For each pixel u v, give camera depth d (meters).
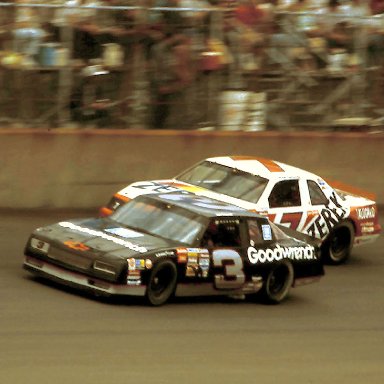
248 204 53.03
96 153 61.44
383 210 69.56
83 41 59.59
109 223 45.19
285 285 47.09
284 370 35.69
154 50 61.50
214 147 64.44
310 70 66.31
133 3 60.47
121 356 34.81
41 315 38.62
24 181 59.81
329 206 56.41
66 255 42.09
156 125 63.12
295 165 66.94
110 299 42.31
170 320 40.53
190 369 34.34
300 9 65.38
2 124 59.31
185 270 43.06
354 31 67.31
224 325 41.12
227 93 64.31
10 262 47.81
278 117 66.44
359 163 69.25
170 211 45.31
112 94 61.31
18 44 58.22
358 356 38.94
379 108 69.31
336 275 54.31
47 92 59.75
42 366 32.66
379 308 48.09
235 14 63.31
